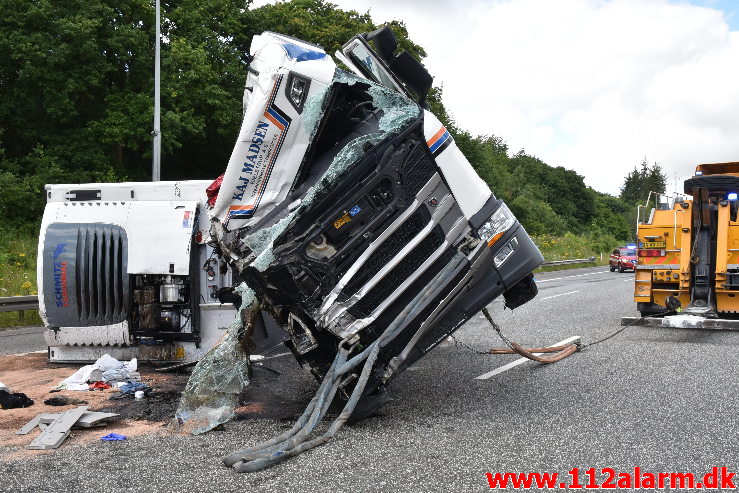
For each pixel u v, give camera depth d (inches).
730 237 410.6
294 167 213.5
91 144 963.3
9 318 531.5
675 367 297.0
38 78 916.0
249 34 1241.4
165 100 999.0
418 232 214.2
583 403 234.2
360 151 207.5
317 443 187.2
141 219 305.4
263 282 203.8
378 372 211.2
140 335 310.2
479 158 1877.5
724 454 178.7
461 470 167.5
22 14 903.1
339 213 204.8
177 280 305.3
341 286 205.0
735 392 247.0
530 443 189.0
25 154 975.6
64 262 304.8
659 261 430.9
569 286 840.9
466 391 255.6
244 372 226.5
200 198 305.6
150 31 1034.7
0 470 167.3
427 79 234.7
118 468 169.0
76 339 311.7
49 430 197.3
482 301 227.8
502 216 233.5
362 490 154.2
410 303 213.9
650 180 4180.6
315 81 212.4
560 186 3161.9
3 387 243.1
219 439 195.3
